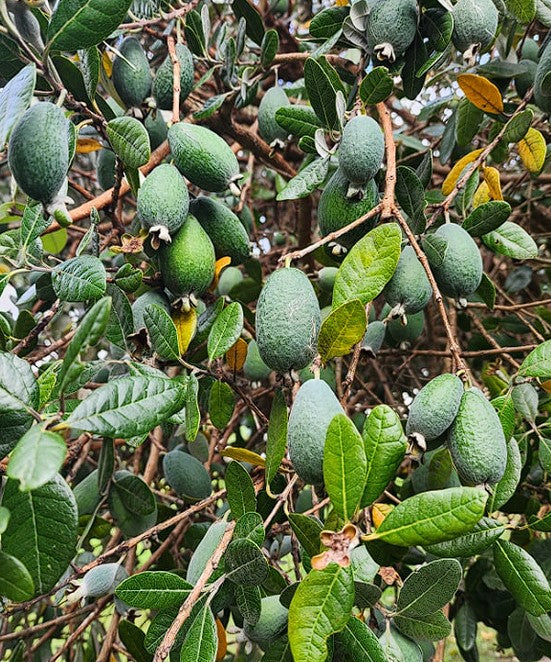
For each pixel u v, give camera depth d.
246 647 0.57
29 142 0.43
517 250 0.60
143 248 0.52
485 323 0.86
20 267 0.49
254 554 0.43
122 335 0.51
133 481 0.59
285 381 0.45
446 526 0.39
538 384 0.66
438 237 0.52
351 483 0.38
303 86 0.81
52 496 0.39
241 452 0.51
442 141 0.78
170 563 0.69
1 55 0.48
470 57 0.58
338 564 0.37
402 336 0.68
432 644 0.59
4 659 0.63
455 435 0.45
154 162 0.69
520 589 0.46
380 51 0.55
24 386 0.39
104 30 0.45
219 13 0.86
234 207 0.78
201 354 0.63
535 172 0.67
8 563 0.35
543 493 0.70
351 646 0.42
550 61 0.58
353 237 0.54
